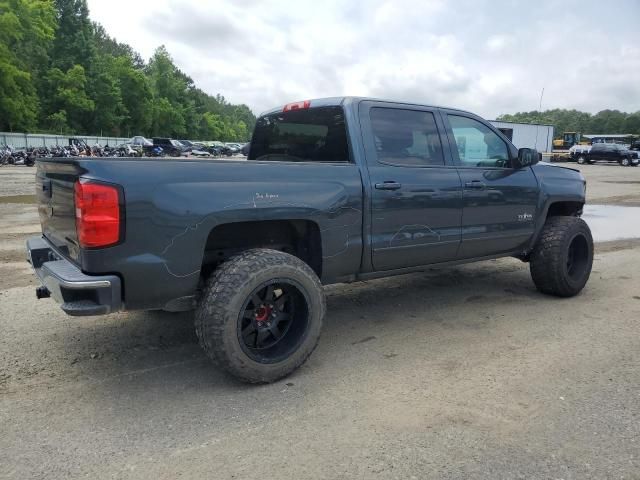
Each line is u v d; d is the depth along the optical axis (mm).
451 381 3562
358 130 4125
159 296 3221
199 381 3588
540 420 3039
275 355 3508
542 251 5355
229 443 2828
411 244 4344
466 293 5773
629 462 2643
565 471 2572
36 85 67750
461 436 2877
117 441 2850
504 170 5066
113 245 2984
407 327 4676
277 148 4961
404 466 2613
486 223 4879
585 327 4621
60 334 4438
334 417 3096
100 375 3678
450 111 4777
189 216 3191
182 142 62031
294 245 4090
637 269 6859
